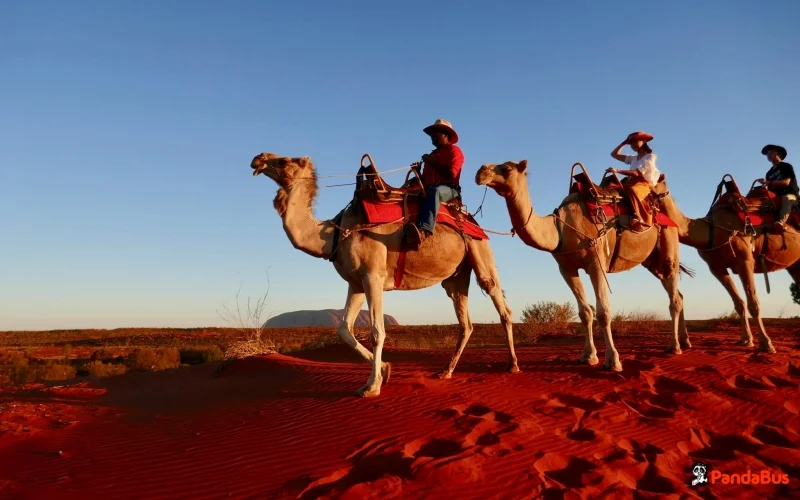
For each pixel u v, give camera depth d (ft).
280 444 23.30
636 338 62.49
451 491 18.61
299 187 31.12
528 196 33.99
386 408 27.73
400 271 31.50
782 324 77.71
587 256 36.35
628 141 40.04
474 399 29.53
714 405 29.78
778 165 45.34
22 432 26.78
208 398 35.65
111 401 37.58
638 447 24.17
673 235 40.86
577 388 32.68
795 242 44.62
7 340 210.79
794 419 28.53
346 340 32.07
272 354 53.06
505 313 36.42
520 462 21.02
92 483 19.88
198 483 19.57
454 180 32.78
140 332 245.86
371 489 18.25
